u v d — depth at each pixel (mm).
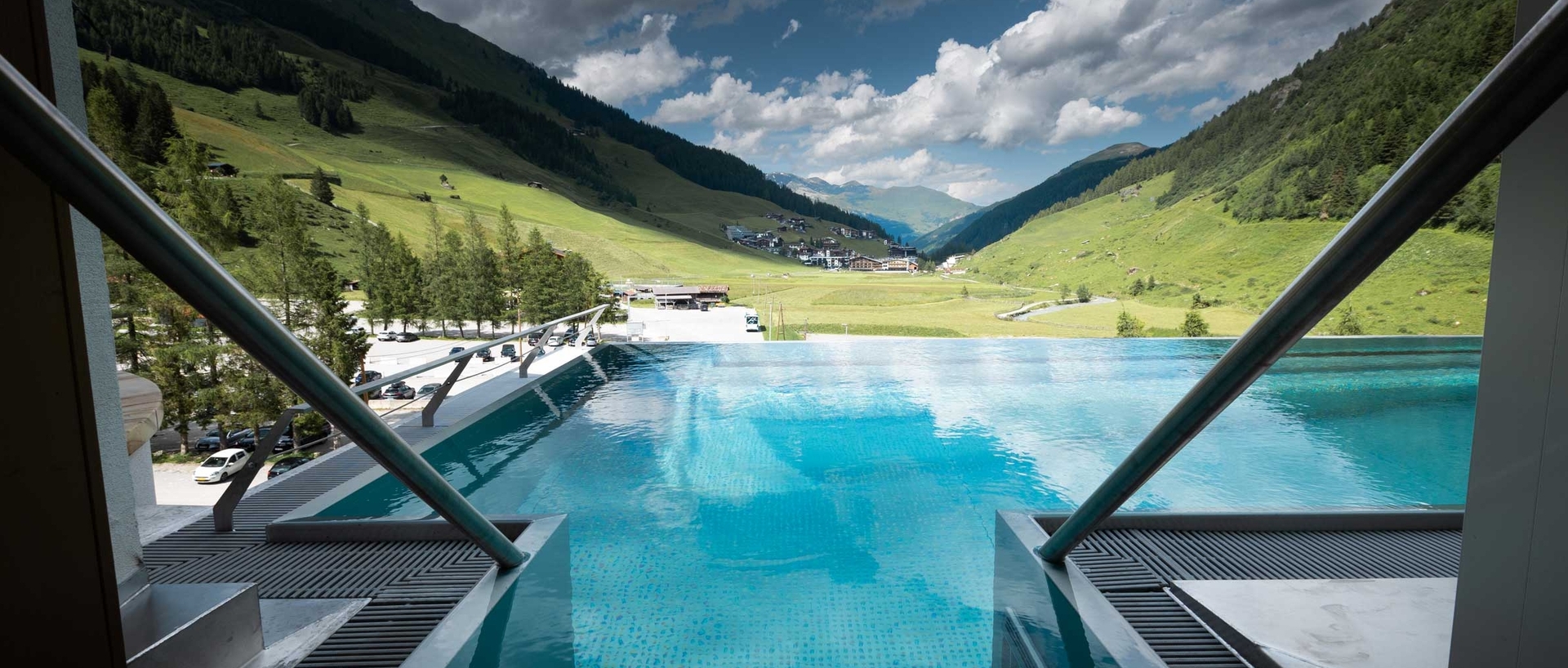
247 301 483
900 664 1543
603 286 48719
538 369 6359
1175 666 756
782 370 6168
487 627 870
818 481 3025
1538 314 404
